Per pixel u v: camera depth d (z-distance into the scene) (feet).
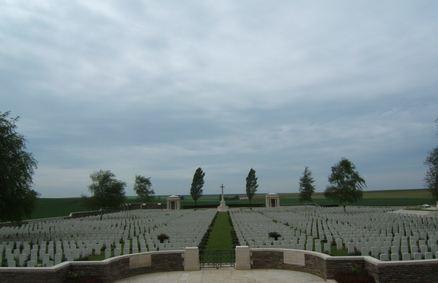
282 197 512.63
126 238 94.99
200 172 357.00
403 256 56.85
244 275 50.14
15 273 44.27
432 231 92.12
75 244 78.69
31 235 104.58
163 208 328.49
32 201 115.65
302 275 49.62
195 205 333.62
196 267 53.88
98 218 182.60
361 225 114.52
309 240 78.59
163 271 53.62
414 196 404.16
